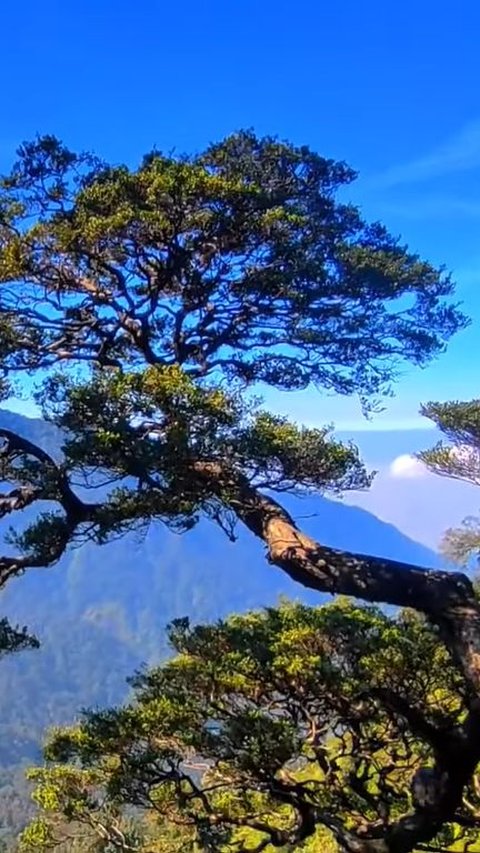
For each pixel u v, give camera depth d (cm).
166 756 938
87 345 883
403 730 938
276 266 809
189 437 639
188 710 931
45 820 975
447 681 932
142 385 638
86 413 647
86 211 749
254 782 938
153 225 730
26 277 812
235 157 889
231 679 938
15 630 823
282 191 862
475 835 1034
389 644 931
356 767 973
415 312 908
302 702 949
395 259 881
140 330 845
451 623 751
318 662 884
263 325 869
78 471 696
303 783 938
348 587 774
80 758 953
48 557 792
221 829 980
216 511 736
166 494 710
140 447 641
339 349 888
